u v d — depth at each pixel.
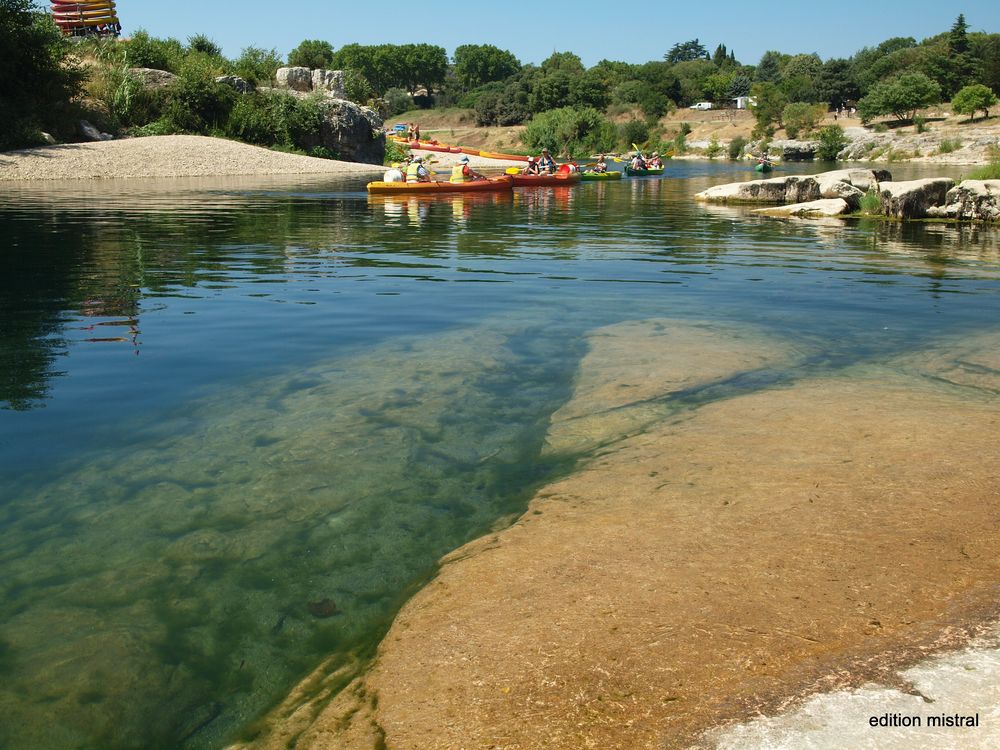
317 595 2.57
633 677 1.93
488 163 47.00
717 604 2.22
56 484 3.26
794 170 40.41
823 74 86.44
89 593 2.55
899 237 11.98
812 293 7.29
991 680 1.83
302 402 4.26
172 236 11.20
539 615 2.25
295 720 1.97
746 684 1.88
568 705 1.85
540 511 3.00
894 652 1.96
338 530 2.96
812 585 2.30
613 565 2.50
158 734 1.98
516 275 8.31
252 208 16.02
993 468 3.10
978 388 4.36
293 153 36.12
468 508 3.15
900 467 3.16
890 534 2.59
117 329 5.82
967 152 53.78
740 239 11.67
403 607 2.43
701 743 1.70
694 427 3.80
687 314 6.35
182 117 33.88
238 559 2.77
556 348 5.32
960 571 2.33
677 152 74.88
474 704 1.90
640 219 14.91
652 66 108.88
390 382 4.61
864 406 4.01
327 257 9.55
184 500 3.16
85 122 30.12
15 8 27.61
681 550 2.57
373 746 1.81
